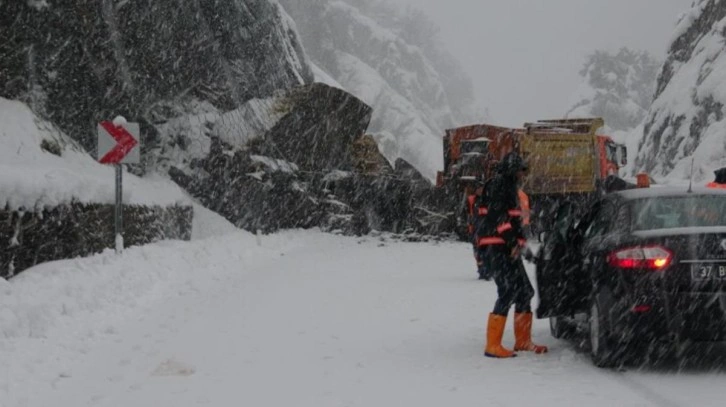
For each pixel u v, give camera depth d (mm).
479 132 26484
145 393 6266
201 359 7441
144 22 19328
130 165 20359
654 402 5730
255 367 7121
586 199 23688
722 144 32969
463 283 13016
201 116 24984
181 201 19344
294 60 35156
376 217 27203
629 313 6402
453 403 5844
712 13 43562
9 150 12359
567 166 23594
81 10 16172
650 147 41781
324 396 6109
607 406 5656
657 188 7656
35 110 15062
